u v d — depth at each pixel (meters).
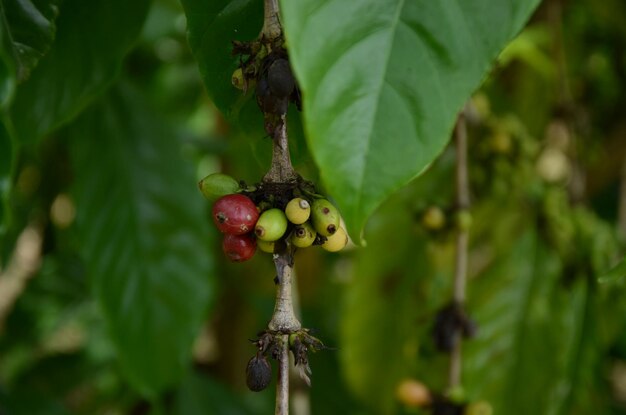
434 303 0.69
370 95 0.34
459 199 0.60
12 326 0.96
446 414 0.56
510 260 0.69
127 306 0.63
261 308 0.86
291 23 0.33
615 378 1.28
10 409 0.75
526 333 0.69
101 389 0.97
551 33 0.77
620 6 0.89
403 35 0.35
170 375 0.64
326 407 0.87
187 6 0.41
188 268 0.65
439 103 0.35
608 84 0.91
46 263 0.92
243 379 0.99
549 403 0.67
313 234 0.38
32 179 0.90
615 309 0.69
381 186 0.34
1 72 0.41
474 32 0.35
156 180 0.65
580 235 0.68
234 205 0.37
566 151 0.78
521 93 0.84
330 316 0.96
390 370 0.71
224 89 0.42
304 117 0.33
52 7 0.44
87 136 0.64
